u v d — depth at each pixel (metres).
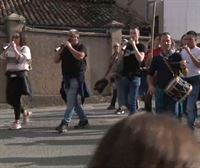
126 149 1.34
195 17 26.42
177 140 1.34
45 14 24.23
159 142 1.33
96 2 27.30
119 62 10.18
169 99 8.06
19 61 10.13
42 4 25.34
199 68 8.80
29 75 16.73
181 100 7.93
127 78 9.89
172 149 1.33
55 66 17.14
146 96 10.08
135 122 1.39
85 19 24.64
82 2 26.91
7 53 10.13
